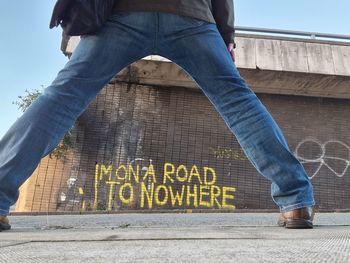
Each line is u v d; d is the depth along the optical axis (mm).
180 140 8906
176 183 8625
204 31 2271
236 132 2314
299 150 9148
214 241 1482
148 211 7715
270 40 8648
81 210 8211
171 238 1603
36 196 8172
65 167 8414
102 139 8711
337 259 1037
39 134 2053
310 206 2291
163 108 9086
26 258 1112
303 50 8602
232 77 2285
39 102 2088
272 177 2266
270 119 2273
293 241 1471
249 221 4238
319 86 8977
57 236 1794
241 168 8812
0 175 2010
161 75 8766
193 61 2287
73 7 2105
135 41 2227
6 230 2311
